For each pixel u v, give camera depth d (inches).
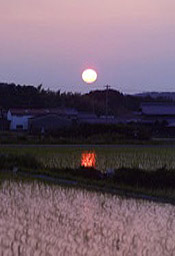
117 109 7249.0
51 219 914.7
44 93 7194.9
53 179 1614.2
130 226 879.1
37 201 1143.0
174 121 4717.0
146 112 4835.1
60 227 835.4
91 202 1172.5
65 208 1060.5
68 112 5285.4
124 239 762.2
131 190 1423.5
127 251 682.8
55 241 719.7
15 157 1952.5
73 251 665.6
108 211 1048.2
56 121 4569.4
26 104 6835.6
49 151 2578.7
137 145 3292.3
